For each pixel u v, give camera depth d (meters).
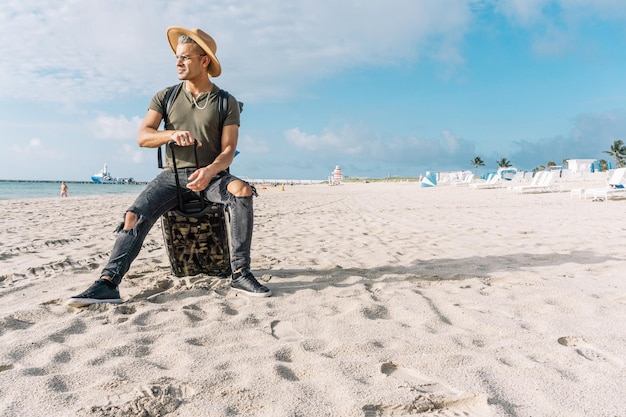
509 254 5.00
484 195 20.47
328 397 1.75
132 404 1.68
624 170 14.76
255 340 2.41
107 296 3.04
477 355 2.14
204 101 3.51
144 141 3.38
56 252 5.63
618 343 2.32
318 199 21.86
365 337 2.43
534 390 1.78
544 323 2.66
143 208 3.25
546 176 22.59
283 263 4.68
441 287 3.56
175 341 2.37
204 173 3.23
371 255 5.11
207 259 3.80
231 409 1.66
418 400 1.70
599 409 1.62
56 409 1.66
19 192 46.72
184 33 3.47
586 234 6.45
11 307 3.09
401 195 24.23
